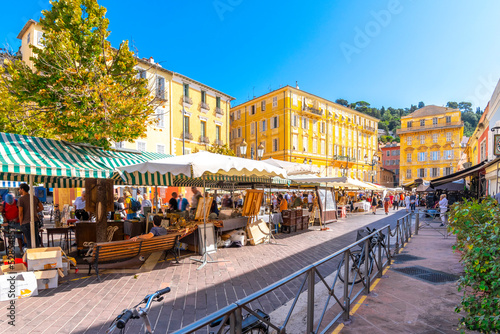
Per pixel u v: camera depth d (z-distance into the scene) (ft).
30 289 15.46
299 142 133.28
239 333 6.08
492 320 8.30
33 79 26.18
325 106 148.66
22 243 24.80
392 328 11.66
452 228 13.38
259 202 33.53
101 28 28.22
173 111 82.17
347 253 12.69
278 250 28.07
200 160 22.09
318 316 12.91
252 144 146.30
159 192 71.05
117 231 28.43
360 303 14.32
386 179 221.46
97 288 16.81
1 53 26.45
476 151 67.15
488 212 11.93
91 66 27.25
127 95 29.89
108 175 22.70
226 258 24.49
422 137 186.70
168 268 21.22
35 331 11.58
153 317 13.00
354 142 169.37
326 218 52.70
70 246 28.91
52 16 27.76
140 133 32.19
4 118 32.09
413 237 35.88
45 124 28.22
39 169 19.36
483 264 9.57
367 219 61.93
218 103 100.01
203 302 14.74
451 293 15.65
